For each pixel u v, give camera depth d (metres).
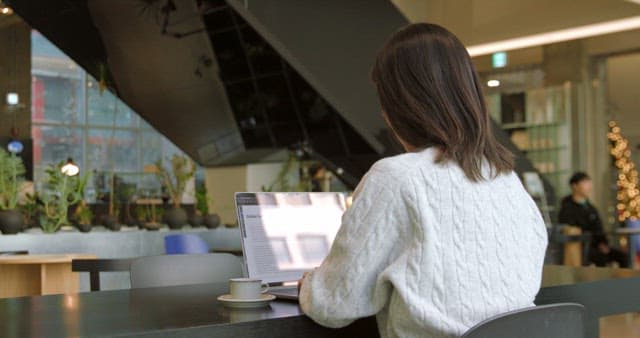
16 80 11.51
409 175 1.35
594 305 2.05
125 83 8.93
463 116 1.42
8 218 5.67
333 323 1.41
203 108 8.86
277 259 1.96
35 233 5.81
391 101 1.47
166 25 7.27
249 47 7.25
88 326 1.37
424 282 1.31
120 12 7.23
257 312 1.54
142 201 9.21
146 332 1.31
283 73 7.46
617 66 8.91
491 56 8.09
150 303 1.70
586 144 9.15
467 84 1.44
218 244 6.67
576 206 8.35
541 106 8.79
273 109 8.20
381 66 1.49
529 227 1.48
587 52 8.51
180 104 8.95
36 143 11.95
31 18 7.85
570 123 8.94
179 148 9.96
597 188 9.34
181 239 4.69
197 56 7.76
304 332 1.51
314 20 6.47
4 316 1.50
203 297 1.83
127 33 7.64
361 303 1.37
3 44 11.38
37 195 6.54
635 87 9.25
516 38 7.99
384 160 1.40
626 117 9.45
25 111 11.56
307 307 1.43
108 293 1.92
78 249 5.86
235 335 1.41
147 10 7.04
